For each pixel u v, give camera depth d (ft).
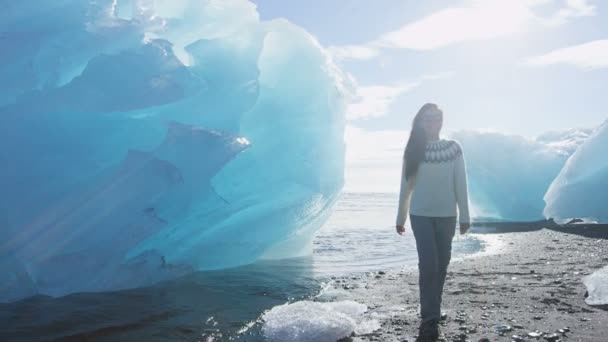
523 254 17.28
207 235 16.01
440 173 9.27
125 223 13.00
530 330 8.51
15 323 9.59
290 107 17.57
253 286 13.06
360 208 47.11
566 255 16.74
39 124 13.44
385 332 8.70
